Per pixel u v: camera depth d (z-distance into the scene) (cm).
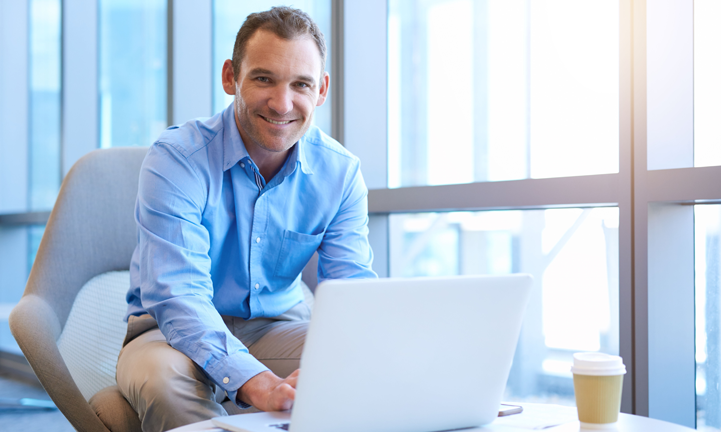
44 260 156
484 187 179
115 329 162
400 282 79
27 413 278
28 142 373
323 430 79
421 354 83
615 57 171
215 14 284
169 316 120
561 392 191
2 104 386
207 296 127
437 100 213
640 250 152
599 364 92
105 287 165
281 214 152
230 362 110
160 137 141
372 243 224
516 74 192
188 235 131
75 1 338
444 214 214
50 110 358
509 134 194
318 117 239
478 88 202
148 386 110
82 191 164
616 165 171
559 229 188
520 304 90
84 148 341
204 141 143
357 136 221
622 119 156
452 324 84
